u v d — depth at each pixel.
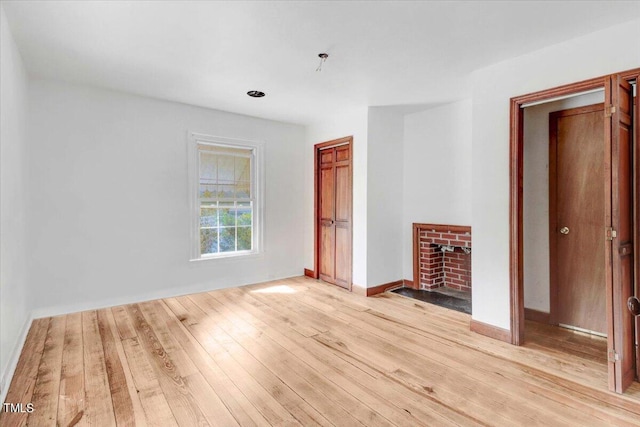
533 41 2.46
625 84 2.19
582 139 3.01
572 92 2.44
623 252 2.11
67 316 3.37
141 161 3.83
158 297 3.99
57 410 1.88
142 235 3.86
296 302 3.91
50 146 3.31
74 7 2.05
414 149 4.46
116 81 3.34
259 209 4.80
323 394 2.06
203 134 4.25
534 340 2.85
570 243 3.09
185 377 2.24
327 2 2.00
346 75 3.15
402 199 4.60
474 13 2.11
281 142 5.00
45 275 3.31
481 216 2.97
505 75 2.80
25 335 2.83
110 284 3.68
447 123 4.07
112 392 2.06
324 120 4.84
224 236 4.57
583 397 2.03
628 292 2.17
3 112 2.14
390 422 1.81
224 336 2.92
